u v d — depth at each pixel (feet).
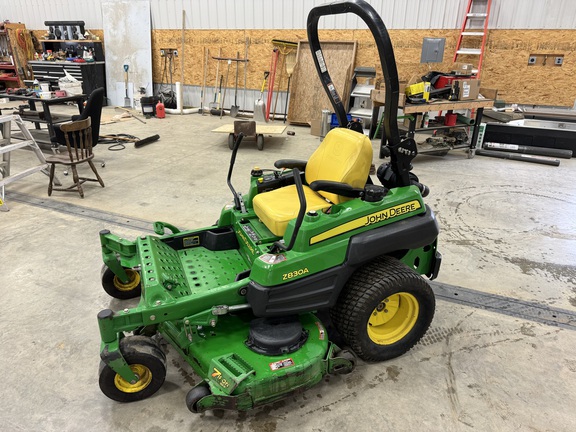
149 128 24.86
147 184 15.30
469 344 7.56
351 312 6.46
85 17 32.99
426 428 5.91
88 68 31.09
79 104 20.24
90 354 7.22
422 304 7.02
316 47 7.78
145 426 5.92
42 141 19.20
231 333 6.49
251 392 5.58
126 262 7.66
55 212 12.79
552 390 6.58
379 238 6.59
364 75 22.86
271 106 28.73
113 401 6.32
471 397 6.44
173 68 31.07
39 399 6.34
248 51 28.14
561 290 9.21
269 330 6.22
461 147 19.45
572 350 7.43
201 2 28.35
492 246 11.10
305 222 6.30
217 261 7.89
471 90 18.08
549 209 13.55
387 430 5.88
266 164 17.87
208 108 30.76
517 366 7.06
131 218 12.36
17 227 11.75
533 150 19.57
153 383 6.26
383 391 6.55
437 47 22.06
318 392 6.52
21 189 14.71
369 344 6.78
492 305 8.66
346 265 6.44
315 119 24.21
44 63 31.55
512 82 22.84
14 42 33.24
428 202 13.99
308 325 6.70
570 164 18.66
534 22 21.43
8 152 14.23
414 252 7.80
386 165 7.73
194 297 6.03
